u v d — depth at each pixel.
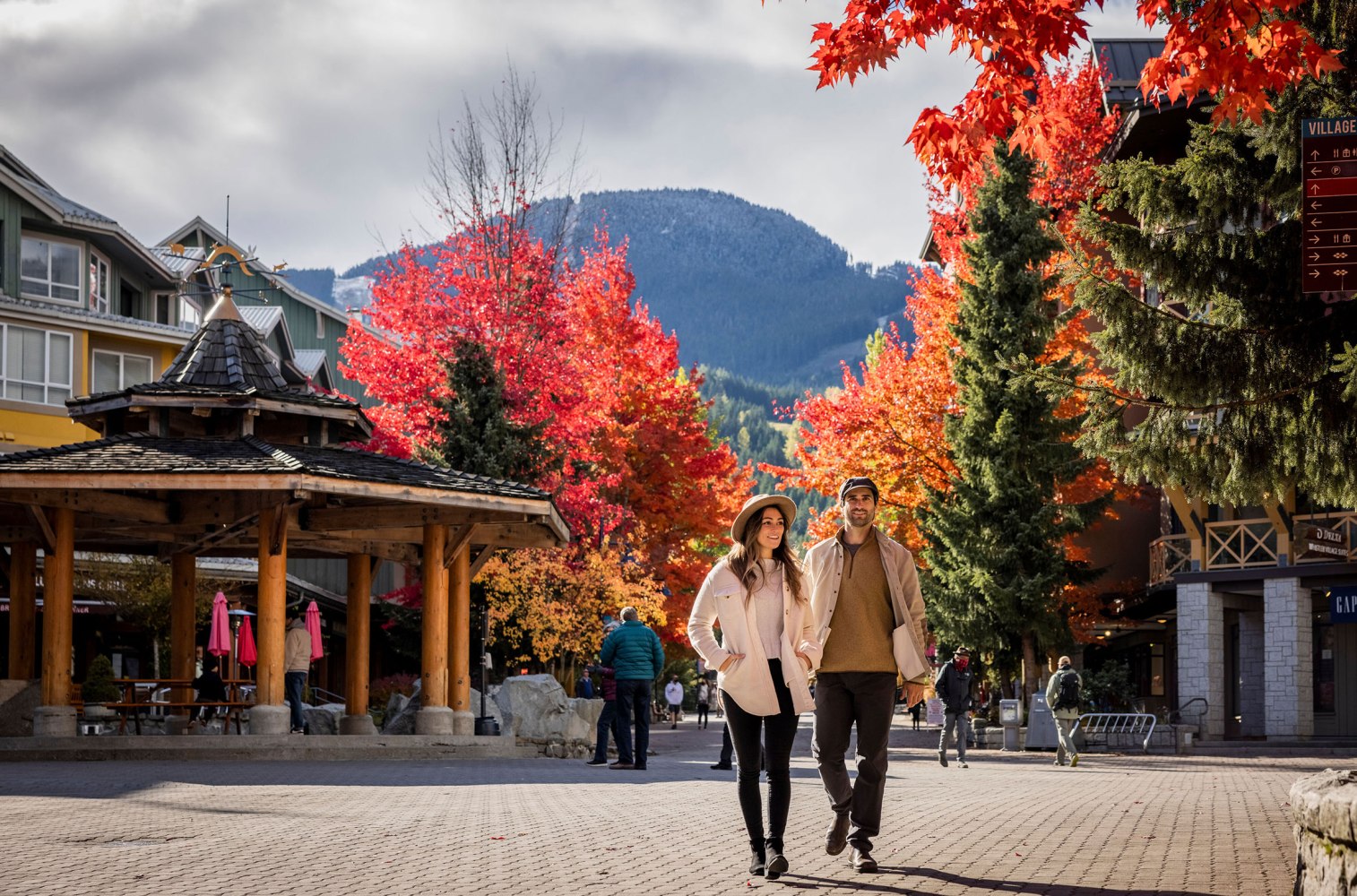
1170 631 41.34
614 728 18.50
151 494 22.11
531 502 21.53
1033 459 31.56
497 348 32.41
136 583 34.22
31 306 37.03
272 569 20.23
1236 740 34.09
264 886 7.39
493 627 32.50
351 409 22.66
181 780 14.50
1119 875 7.84
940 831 10.14
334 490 19.69
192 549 23.95
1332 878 5.68
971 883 7.54
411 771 16.73
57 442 37.62
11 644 23.48
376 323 33.47
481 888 7.35
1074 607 36.00
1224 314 13.41
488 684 32.78
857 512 8.15
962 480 32.16
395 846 9.06
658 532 41.03
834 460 34.62
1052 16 8.95
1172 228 13.76
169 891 7.25
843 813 8.05
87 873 7.87
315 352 50.28
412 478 20.80
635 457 40.62
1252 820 11.38
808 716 58.97
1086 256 13.87
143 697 27.58
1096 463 34.38
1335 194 10.27
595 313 40.91
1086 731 29.70
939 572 32.06
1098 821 11.17
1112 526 41.38
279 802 12.00
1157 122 34.97
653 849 8.94
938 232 36.88
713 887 7.37
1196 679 34.66
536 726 23.25
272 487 19.25
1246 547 34.66
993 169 32.31
